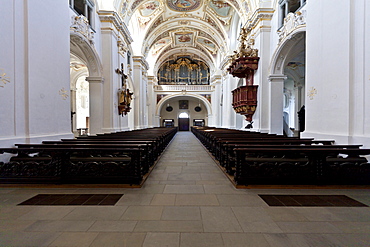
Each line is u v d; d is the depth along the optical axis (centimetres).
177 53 2503
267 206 285
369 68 434
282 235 214
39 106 511
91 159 398
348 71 466
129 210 272
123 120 1208
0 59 420
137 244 198
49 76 550
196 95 2572
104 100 1018
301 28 730
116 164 372
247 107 1059
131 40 1306
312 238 208
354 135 457
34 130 493
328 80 523
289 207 281
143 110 1842
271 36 979
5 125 429
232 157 418
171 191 346
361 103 448
